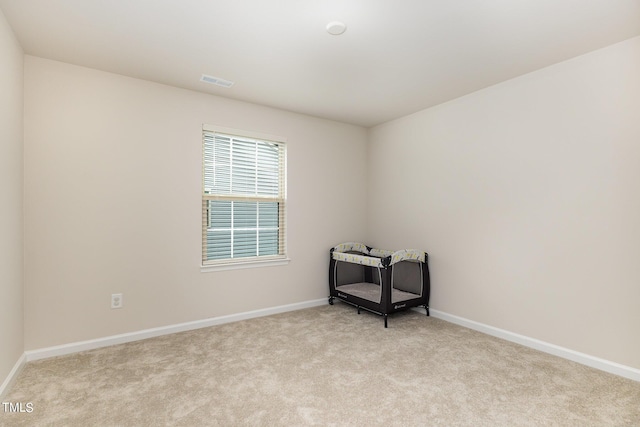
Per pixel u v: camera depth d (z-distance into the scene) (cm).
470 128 328
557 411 185
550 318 266
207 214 336
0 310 194
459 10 195
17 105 229
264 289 365
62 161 261
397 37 225
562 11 195
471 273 325
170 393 203
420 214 379
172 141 310
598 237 241
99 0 187
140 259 293
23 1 187
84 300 268
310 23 209
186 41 231
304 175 396
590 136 245
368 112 388
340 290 392
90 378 221
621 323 229
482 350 270
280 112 378
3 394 195
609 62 236
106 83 279
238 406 190
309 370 234
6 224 205
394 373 230
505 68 273
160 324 303
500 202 302
